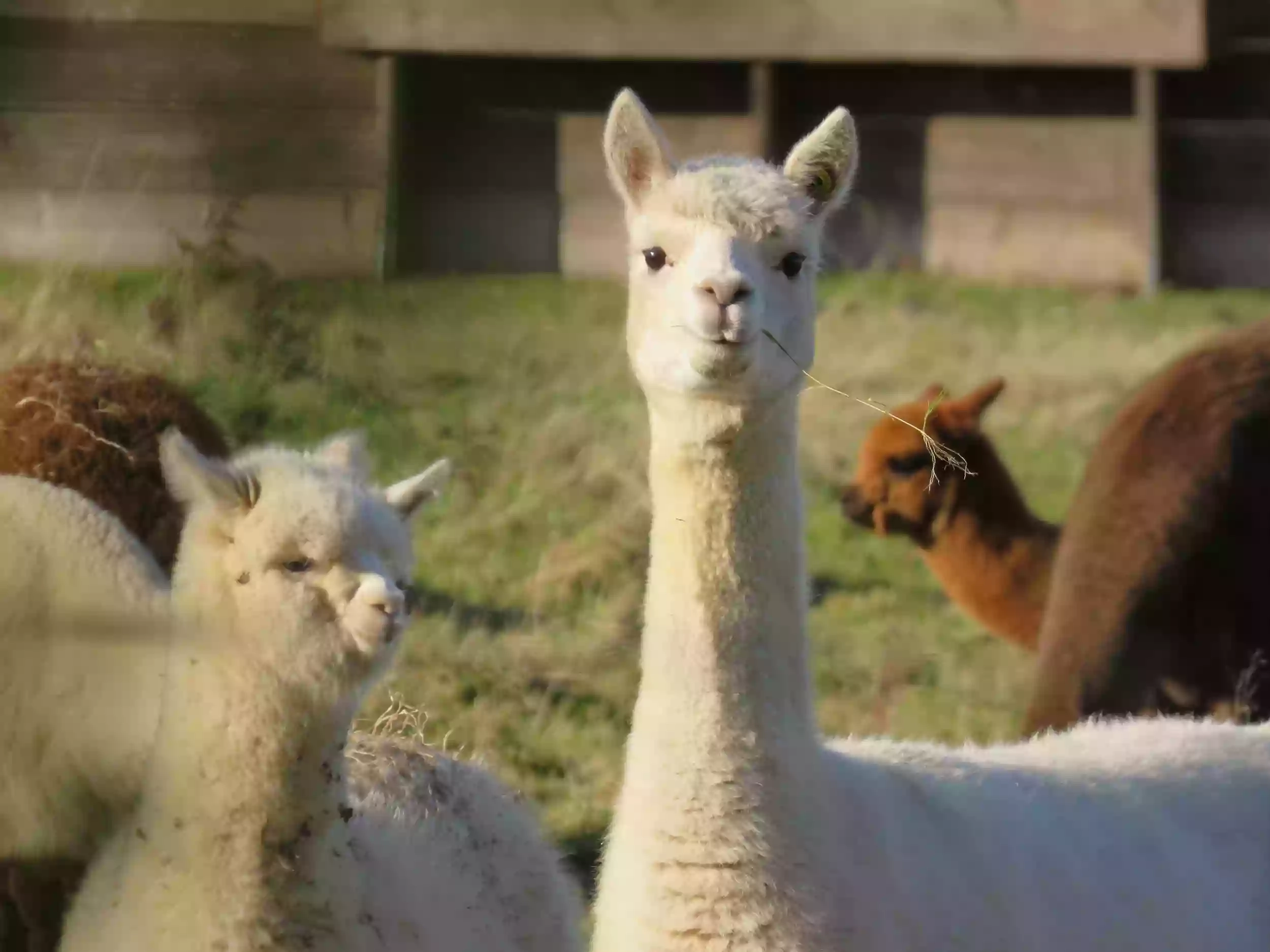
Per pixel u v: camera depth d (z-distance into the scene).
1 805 10.63
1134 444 15.03
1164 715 14.10
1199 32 37.72
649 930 9.25
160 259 32.56
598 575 19.23
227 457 13.44
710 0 37.47
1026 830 10.25
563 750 15.52
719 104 38.62
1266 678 14.84
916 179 39.00
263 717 8.79
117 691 10.48
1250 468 14.90
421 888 9.49
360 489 9.07
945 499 17.41
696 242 9.24
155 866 8.84
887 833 9.58
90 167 32.62
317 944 8.85
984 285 36.56
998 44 37.94
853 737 11.90
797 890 9.15
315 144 35.03
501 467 22.11
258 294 23.03
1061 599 14.73
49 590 10.74
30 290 24.12
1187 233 39.00
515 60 37.34
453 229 37.03
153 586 10.94
